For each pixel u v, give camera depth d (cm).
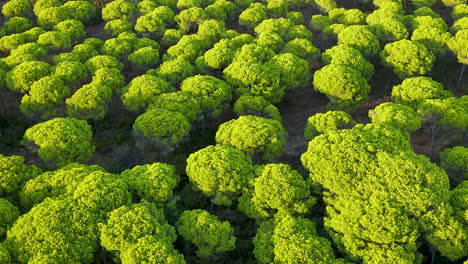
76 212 3347
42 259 3050
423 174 3503
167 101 4944
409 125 4378
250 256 3797
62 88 5228
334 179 3600
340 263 3133
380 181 3512
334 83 5106
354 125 4484
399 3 7850
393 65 5712
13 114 5841
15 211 3572
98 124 5588
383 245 3194
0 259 3005
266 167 3772
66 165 4184
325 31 6906
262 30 6850
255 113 5012
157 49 6494
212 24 6812
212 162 3797
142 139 4678
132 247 3078
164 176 3797
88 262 3244
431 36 6169
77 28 6969
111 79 5431
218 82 5300
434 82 5025
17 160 4006
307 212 3684
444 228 3275
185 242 3716
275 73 5488
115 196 3497
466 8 7300
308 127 4594
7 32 7194
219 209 4241
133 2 8175
